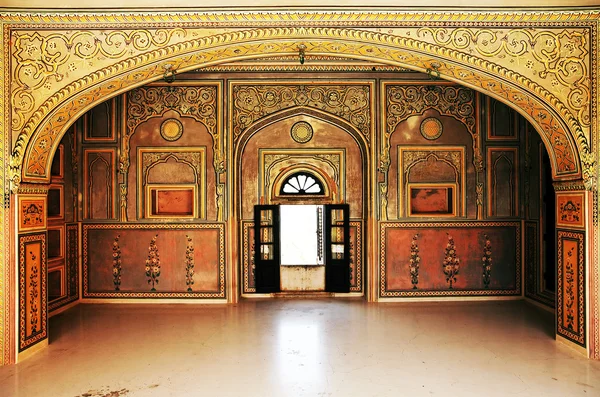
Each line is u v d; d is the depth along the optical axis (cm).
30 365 407
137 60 414
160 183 636
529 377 376
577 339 433
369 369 395
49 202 582
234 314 573
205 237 633
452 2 406
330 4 406
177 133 633
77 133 635
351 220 654
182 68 454
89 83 414
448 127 633
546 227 589
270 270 656
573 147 418
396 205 633
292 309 595
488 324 525
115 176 636
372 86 628
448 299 637
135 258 636
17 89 411
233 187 632
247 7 405
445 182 634
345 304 620
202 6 406
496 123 635
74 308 611
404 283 635
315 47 439
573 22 408
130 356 429
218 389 357
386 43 416
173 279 635
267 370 394
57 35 411
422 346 452
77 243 636
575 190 429
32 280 436
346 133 649
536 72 412
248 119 629
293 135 648
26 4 405
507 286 641
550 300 578
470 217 636
